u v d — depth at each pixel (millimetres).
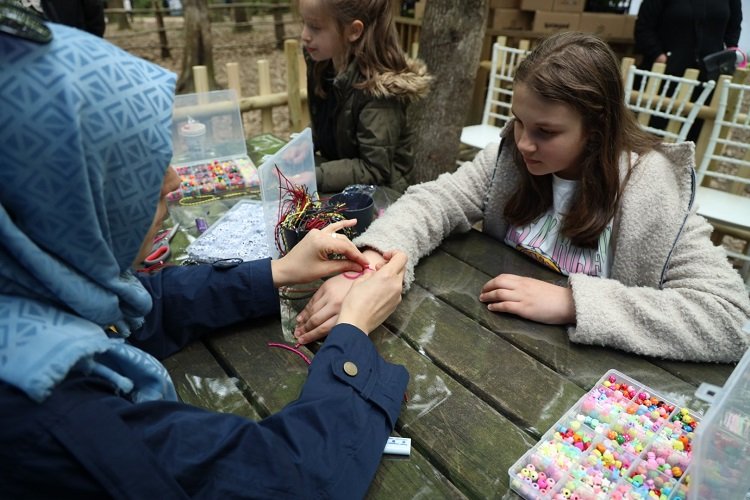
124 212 625
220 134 1773
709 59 2920
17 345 511
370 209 1299
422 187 1349
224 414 637
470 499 687
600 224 1212
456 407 825
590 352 960
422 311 1062
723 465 623
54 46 531
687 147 1141
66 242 571
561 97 1024
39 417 482
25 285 555
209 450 583
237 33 7773
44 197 538
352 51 1815
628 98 2732
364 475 681
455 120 2916
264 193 1106
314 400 723
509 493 691
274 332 1009
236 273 1012
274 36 7906
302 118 2951
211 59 5441
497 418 808
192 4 5105
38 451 477
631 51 4098
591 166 1161
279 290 1091
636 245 1173
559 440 768
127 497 500
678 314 952
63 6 2574
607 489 699
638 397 856
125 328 741
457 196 1364
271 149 1943
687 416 813
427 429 785
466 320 1034
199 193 1566
